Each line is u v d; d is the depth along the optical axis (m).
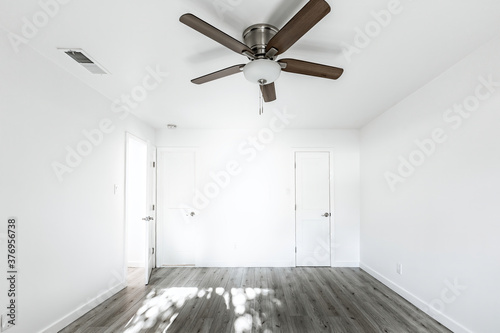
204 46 2.11
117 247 3.49
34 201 2.20
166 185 4.80
